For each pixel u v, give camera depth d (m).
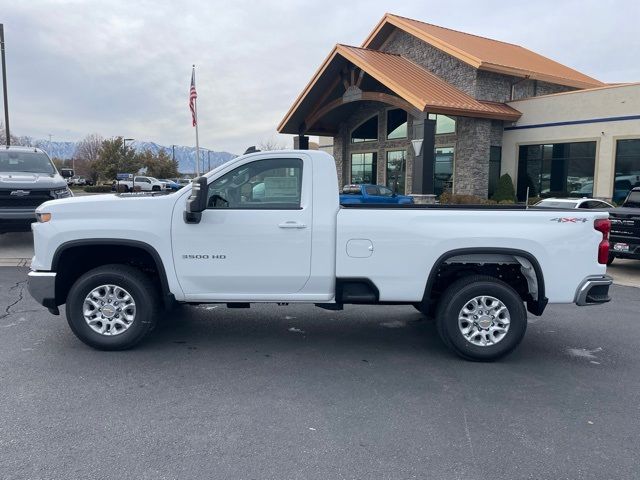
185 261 5.30
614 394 4.61
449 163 25.27
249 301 5.43
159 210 5.27
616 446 3.69
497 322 5.34
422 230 5.25
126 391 4.46
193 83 21.70
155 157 73.44
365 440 3.71
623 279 10.64
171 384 4.63
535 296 5.40
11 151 12.53
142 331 5.39
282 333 6.28
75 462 3.35
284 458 3.45
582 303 5.31
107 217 5.28
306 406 4.25
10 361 5.10
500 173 25.16
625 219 10.70
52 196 11.25
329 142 37.09
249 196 5.37
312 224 5.25
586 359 5.54
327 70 26.38
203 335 6.12
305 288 5.39
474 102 23.12
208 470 3.29
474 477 3.28
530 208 5.72
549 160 23.33
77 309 5.33
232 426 3.88
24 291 7.98
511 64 25.00
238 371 4.99
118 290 5.37
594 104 21.56
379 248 5.27
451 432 3.86
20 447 3.52
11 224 10.81
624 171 20.91
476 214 5.27
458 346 5.32
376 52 26.72
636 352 5.79
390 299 5.38
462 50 24.00
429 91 22.42
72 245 5.25
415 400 4.41
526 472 3.34
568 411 4.25
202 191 4.97
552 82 25.84
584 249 5.27
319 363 5.27
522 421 4.05
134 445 3.57
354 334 6.30
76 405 4.17
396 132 28.91
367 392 4.56
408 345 5.93
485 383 4.82
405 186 28.33
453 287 5.35
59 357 5.23
